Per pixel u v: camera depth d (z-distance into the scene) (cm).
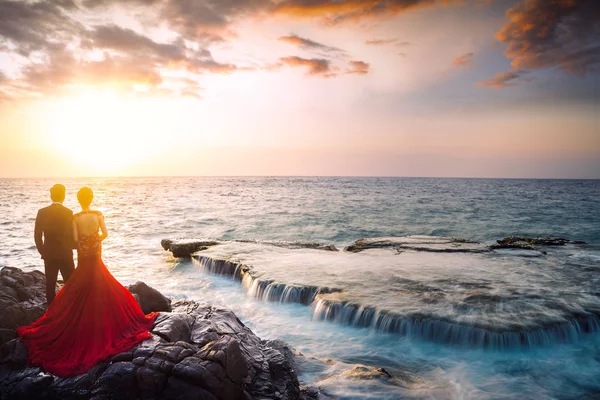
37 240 566
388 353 854
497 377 736
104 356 476
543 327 892
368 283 1273
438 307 1025
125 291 545
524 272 1429
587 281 1291
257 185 15700
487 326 891
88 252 518
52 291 576
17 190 11275
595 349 863
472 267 1521
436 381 716
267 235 3059
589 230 3381
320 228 3403
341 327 1020
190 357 475
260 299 1292
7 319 549
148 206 5500
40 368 477
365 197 7869
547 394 670
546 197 8269
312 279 1334
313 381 664
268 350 614
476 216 4400
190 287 1462
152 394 446
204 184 17450
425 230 3375
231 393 469
